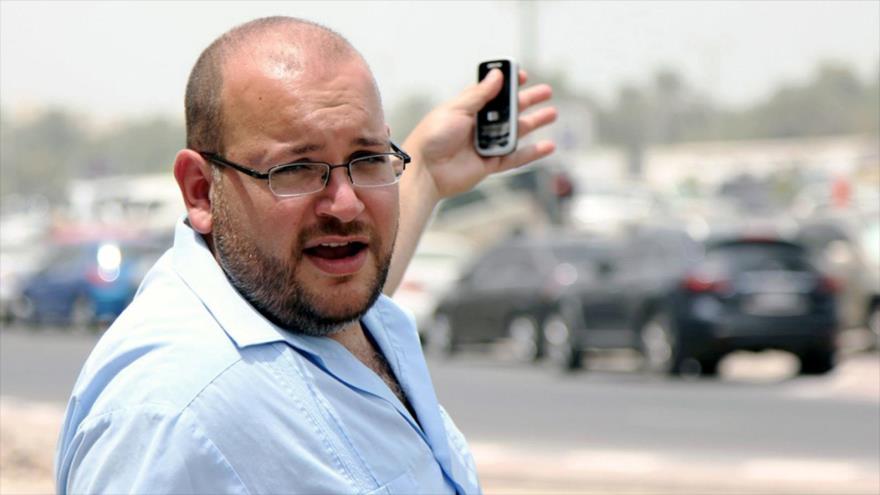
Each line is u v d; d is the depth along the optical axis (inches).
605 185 1749.5
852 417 601.6
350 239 110.9
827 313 765.9
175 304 109.3
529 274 929.5
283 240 109.7
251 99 110.3
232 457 102.7
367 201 111.9
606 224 1588.3
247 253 110.8
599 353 981.8
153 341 106.4
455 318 983.0
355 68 112.9
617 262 837.8
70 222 1978.3
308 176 110.3
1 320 1370.6
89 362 109.3
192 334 106.3
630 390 733.3
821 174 3216.0
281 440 104.3
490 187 1745.8
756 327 757.3
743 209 2036.2
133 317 109.3
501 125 155.5
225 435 102.8
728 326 757.3
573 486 415.2
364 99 112.2
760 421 590.2
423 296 1034.1
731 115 5930.1
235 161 110.8
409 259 151.6
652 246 815.7
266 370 106.3
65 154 5979.3
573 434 553.3
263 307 110.7
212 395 103.5
